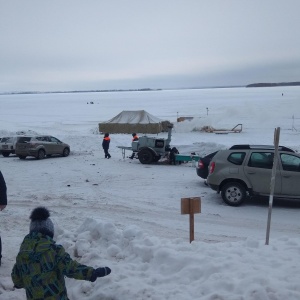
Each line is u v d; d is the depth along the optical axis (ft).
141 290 16.01
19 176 60.75
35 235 12.79
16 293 18.79
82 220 35.12
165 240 21.36
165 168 68.13
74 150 99.09
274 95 628.69
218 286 15.62
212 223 35.24
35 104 526.16
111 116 244.42
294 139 116.57
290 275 16.38
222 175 41.60
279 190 40.29
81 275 12.76
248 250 19.57
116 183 54.29
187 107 329.52
